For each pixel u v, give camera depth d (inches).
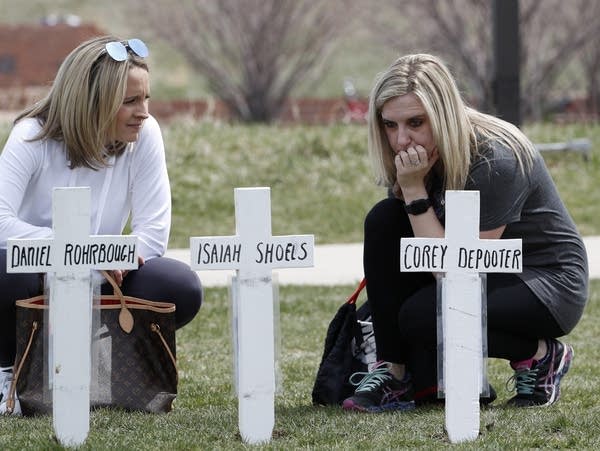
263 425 328.2
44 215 384.2
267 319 324.5
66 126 372.8
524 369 385.7
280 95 1813.5
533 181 369.4
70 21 2377.0
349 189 995.3
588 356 488.7
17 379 363.9
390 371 388.5
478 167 361.4
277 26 1782.7
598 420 354.6
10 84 2085.4
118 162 388.8
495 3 875.4
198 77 2305.6
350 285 685.9
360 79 2253.9
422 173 357.1
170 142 1048.2
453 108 354.6
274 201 972.6
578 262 378.6
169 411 374.9
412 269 322.3
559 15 1756.9
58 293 317.4
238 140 1074.7
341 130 1115.9
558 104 1859.0
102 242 318.3
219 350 507.8
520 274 372.5
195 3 1780.3
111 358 368.2
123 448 318.0
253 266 321.7
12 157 376.5
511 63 876.6
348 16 1833.2
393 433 338.6
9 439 331.3
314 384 400.2
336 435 338.6
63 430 321.7
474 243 323.6
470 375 326.6
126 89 370.6
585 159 1063.6
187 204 954.1
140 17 1946.4
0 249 374.3
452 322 324.8
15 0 2989.7
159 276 382.9
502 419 356.8
